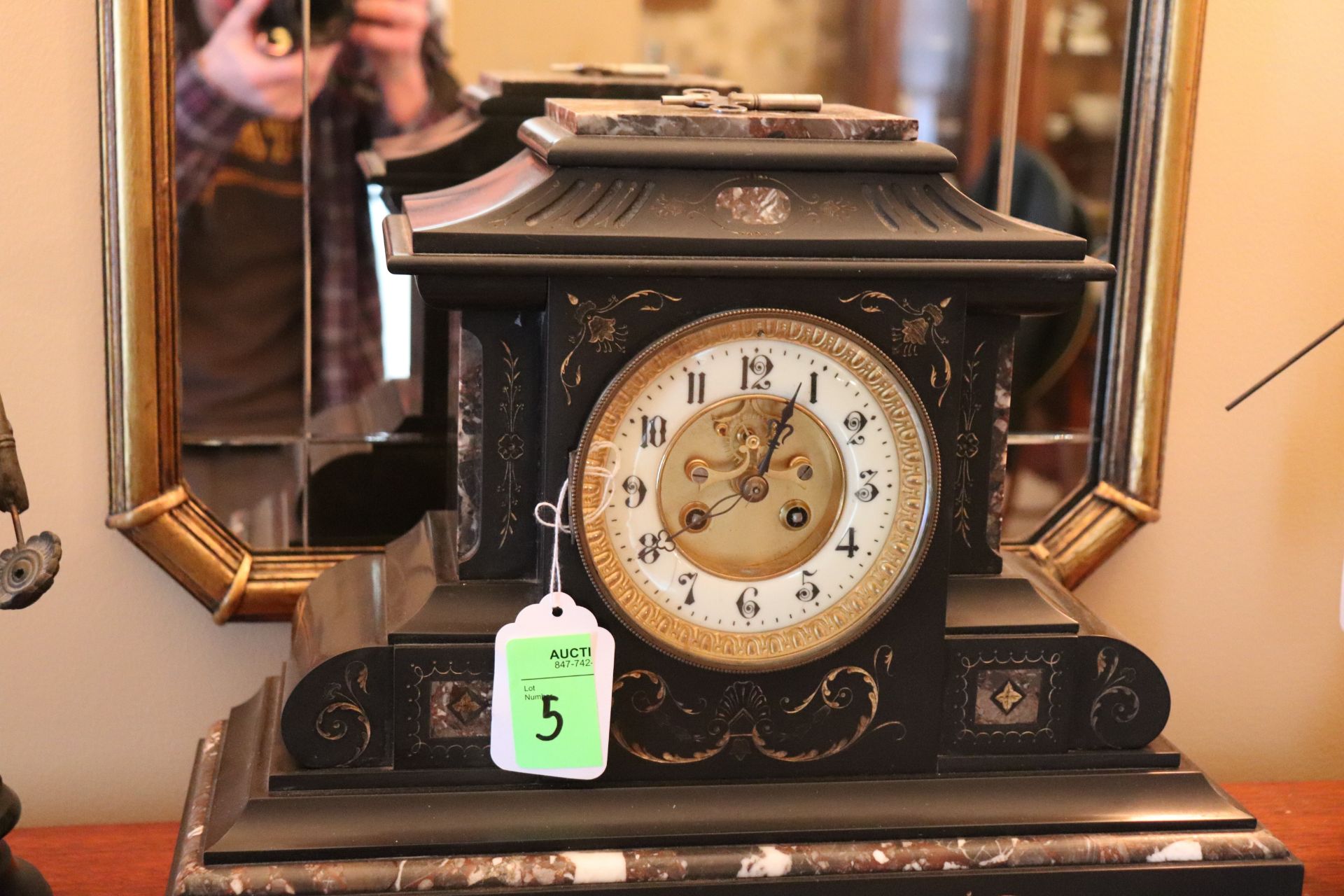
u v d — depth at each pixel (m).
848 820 0.88
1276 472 1.27
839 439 0.87
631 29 1.12
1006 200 1.18
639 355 0.83
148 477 1.10
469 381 0.85
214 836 0.83
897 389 0.86
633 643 0.87
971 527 0.93
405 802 0.85
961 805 0.90
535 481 0.87
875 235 0.83
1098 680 0.92
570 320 0.82
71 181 1.09
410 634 0.85
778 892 0.85
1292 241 1.23
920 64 1.15
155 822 1.19
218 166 1.09
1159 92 1.15
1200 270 1.23
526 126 0.96
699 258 0.81
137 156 1.06
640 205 0.82
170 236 1.08
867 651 0.89
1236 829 0.91
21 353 1.11
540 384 0.86
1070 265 0.84
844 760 0.90
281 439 1.14
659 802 0.87
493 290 0.82
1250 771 1.32
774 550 0.88
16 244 1.09
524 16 1.11
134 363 1.08
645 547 0.86
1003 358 0.91
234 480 1.14
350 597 0.96
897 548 0.88
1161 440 1.22
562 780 0.88
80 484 1.14
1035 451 1.23
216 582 1.13
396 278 1.13
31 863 1.00
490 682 0.86
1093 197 1.19
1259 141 1.21
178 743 1.19
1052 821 0.89
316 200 1.11
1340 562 1.30
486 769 0.87
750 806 0.88
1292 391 1.26
